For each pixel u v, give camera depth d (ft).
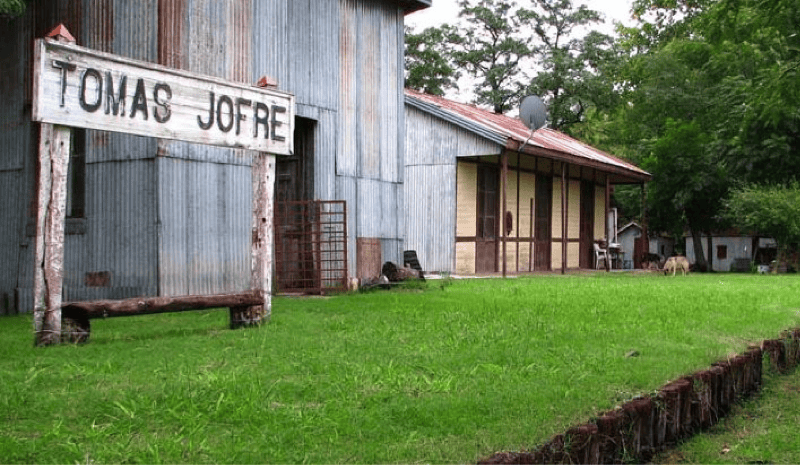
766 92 38.50
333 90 50.47
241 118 29.76
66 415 15.71
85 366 20.62
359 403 16.57
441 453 13.55
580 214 93.86
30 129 44.06
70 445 13.50
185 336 26.86
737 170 98.02
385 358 21.74
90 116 24.68
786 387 24.91
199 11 40.45
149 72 26.45
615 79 137.08
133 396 16.97
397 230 56.44
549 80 134.92
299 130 49.80
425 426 15.20
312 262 48.62
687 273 82.07
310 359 21.52
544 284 54.13
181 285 38.70
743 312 34.96
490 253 75.72
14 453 13.24
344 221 47.09
